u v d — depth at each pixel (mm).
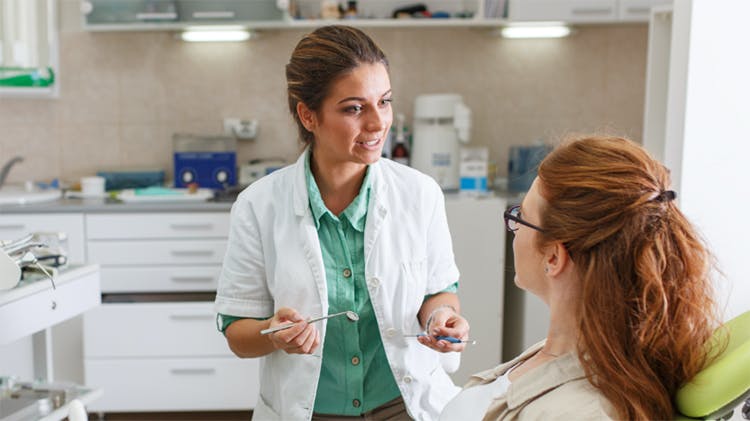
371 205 1588
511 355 3576
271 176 1646
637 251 981
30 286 1973
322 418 1605
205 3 3559
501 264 3373
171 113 3969
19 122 3947
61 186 3828
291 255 1565
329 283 1578
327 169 1570
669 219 1002
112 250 3328
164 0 3545
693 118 2088
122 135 3977
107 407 3318
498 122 3980
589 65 3939
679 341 996
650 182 1005
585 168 1033
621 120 3963
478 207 3344
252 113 3973
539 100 3965
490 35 3924
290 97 1533
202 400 3324
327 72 1437
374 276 1568
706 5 2053
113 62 3930
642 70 3930
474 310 3389
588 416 943
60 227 3311
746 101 2080
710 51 2068
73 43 3910
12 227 3299
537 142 3789
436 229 1650
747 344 1001
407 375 1581
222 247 3338
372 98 1441
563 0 3529
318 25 3613
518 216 1118
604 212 999
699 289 1009
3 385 2088
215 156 3713
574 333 1052
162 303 3287
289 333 1432
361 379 1587
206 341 3299
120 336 3289
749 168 2092
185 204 3330
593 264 1001
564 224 1026
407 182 1643
